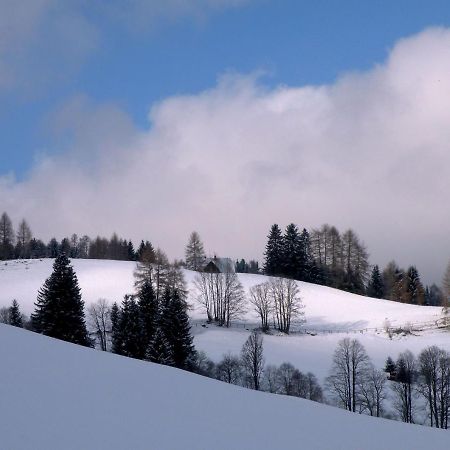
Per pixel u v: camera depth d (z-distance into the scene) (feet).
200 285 289.33
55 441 24.77
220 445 28.40
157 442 27.14
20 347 45.52
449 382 159.74
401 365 172.04
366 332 245.45
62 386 35.09
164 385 41.91
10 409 28.27
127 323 165.99
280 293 271.08
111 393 35.81
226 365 173.58
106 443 25.68
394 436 37.14
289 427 34.86
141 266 257.55
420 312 277.23
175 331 171.73
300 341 232.12
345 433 35.58
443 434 40.45
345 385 165.99
